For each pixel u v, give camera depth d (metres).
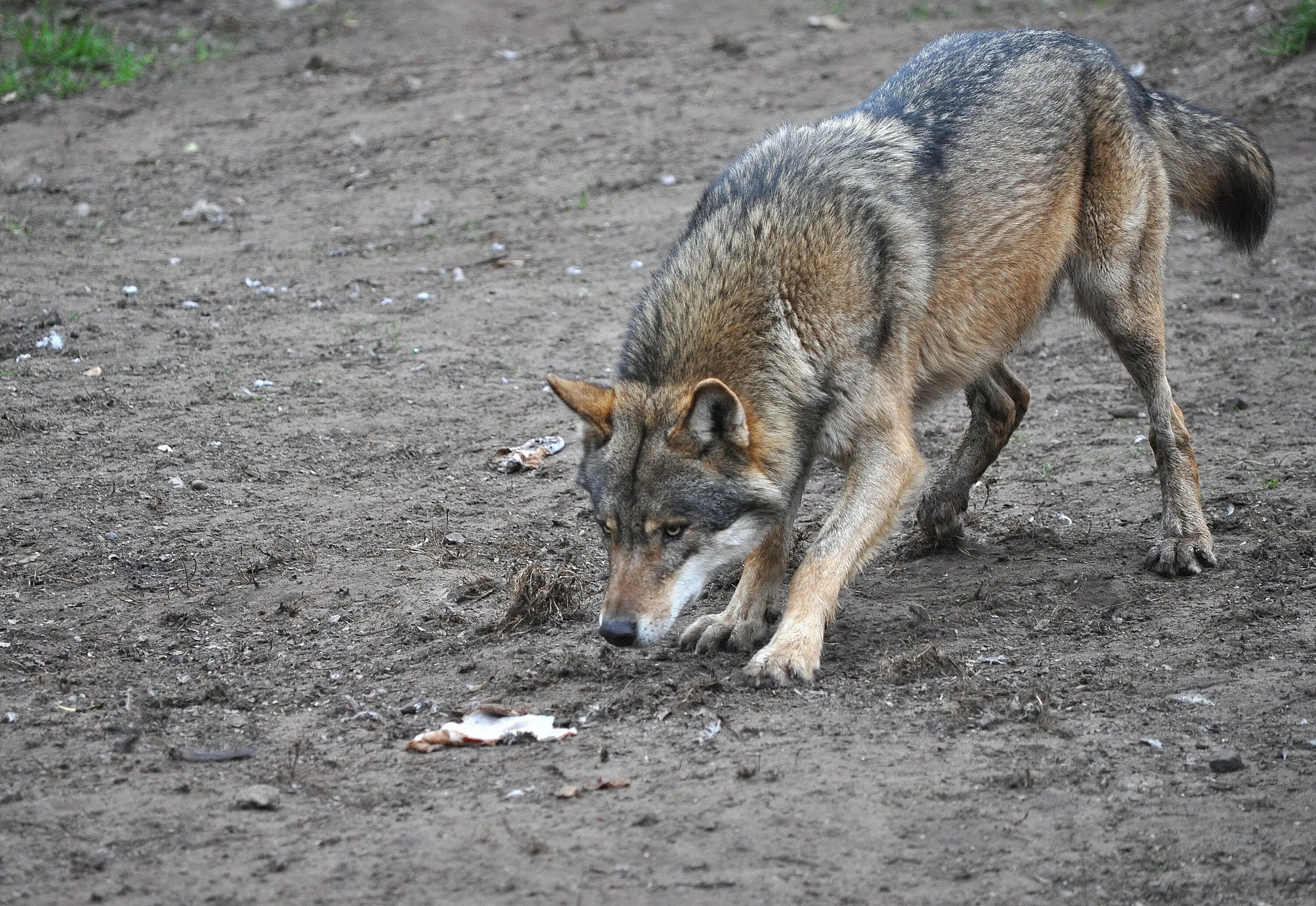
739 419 8.54
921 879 6.46
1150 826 6.92
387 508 12.02
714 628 9.52
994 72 10.72
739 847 6.71
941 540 11.19
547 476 12.87
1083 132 10.87
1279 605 9.70
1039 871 6.54
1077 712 8.25
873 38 26.81
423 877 6.47
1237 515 11.46
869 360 9.26
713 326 9.06
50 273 18.45
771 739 7.90
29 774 7.54
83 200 22.09
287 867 6.56
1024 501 12.21
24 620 9.77
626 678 8.94
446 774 7.56
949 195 9.98
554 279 18.64
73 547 10.98
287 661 9.27
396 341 16.44
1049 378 15.66
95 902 6.28
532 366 15.73
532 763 7.67
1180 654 9.05
